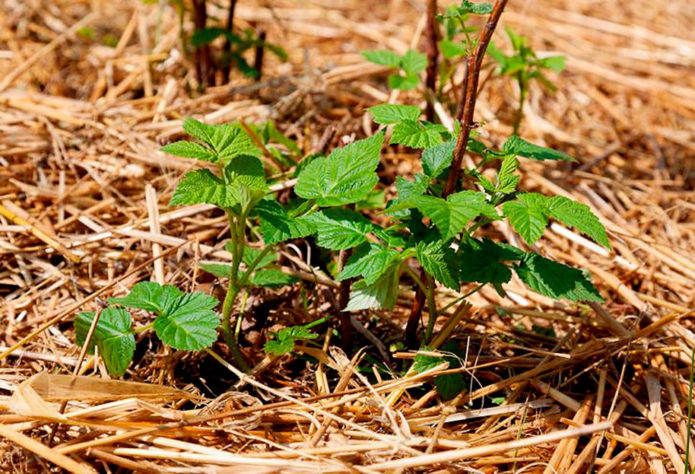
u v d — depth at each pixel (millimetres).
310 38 1991
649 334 1354
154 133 1532
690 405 1210
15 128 1517
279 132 1515
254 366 1296
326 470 1163
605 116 1763
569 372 1308
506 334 1357
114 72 1691
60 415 1172
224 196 1183
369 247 1217
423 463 1165
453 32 1503
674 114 1780
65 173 1477
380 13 2137
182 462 1182
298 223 1209
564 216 1177
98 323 1229
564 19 2143
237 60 1613
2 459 1182
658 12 2215
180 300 1233
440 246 1202
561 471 1205
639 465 1227
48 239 1373
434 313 1256
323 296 1358
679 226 1512
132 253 1388
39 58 1677
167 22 1921
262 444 1205
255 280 1300
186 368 1284
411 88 1464
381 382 1240
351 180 1212
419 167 1535
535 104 1754
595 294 1212
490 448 1170
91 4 2002
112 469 1191
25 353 1273
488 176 1547
